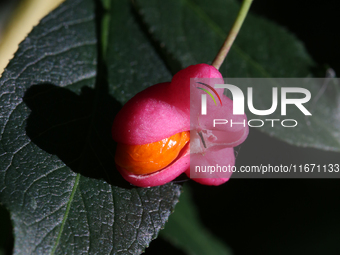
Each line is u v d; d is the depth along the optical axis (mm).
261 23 85
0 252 75
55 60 74
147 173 66
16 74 71
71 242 63
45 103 70
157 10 82
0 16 86
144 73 78
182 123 65
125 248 65
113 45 78
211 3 84
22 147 66
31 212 63
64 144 68
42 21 76
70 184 66
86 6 80
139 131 63
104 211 66
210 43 82
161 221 67
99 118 71
